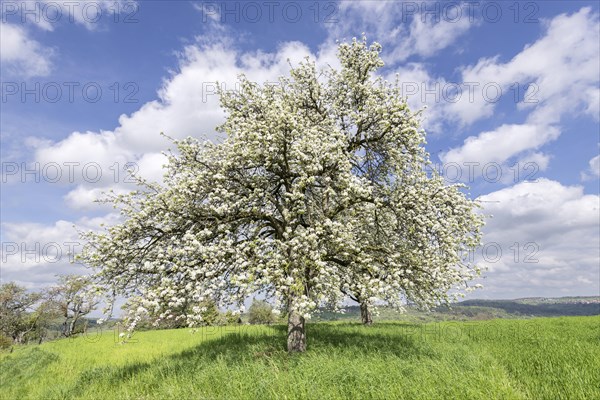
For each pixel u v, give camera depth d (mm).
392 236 15477
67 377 14617
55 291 62625
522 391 8203
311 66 18141
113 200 13078
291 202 14336
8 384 15000
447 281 12828
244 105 16750
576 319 31109
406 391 7996
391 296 14211
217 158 14523
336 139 15461
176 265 11305
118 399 9727
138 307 11086
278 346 14766
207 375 10297
